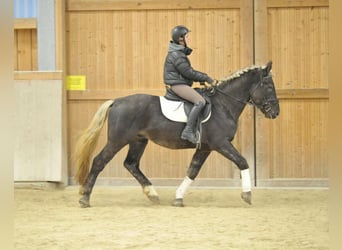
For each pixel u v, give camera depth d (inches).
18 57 468.8
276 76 454.6
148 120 354.3
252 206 369.7
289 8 452.1
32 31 467.8
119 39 463.5
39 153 452.4
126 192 435.2
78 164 358.6
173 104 353.7
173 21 459.8
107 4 461.4
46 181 452.1
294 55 453.7
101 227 285.6
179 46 351.3
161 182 460.1
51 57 456.4
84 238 253.6
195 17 458.6
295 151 454.6
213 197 413.7
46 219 314.7
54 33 455.2
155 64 462.3
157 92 461.1
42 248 230.5
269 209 354.0
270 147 456.1
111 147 356.8
